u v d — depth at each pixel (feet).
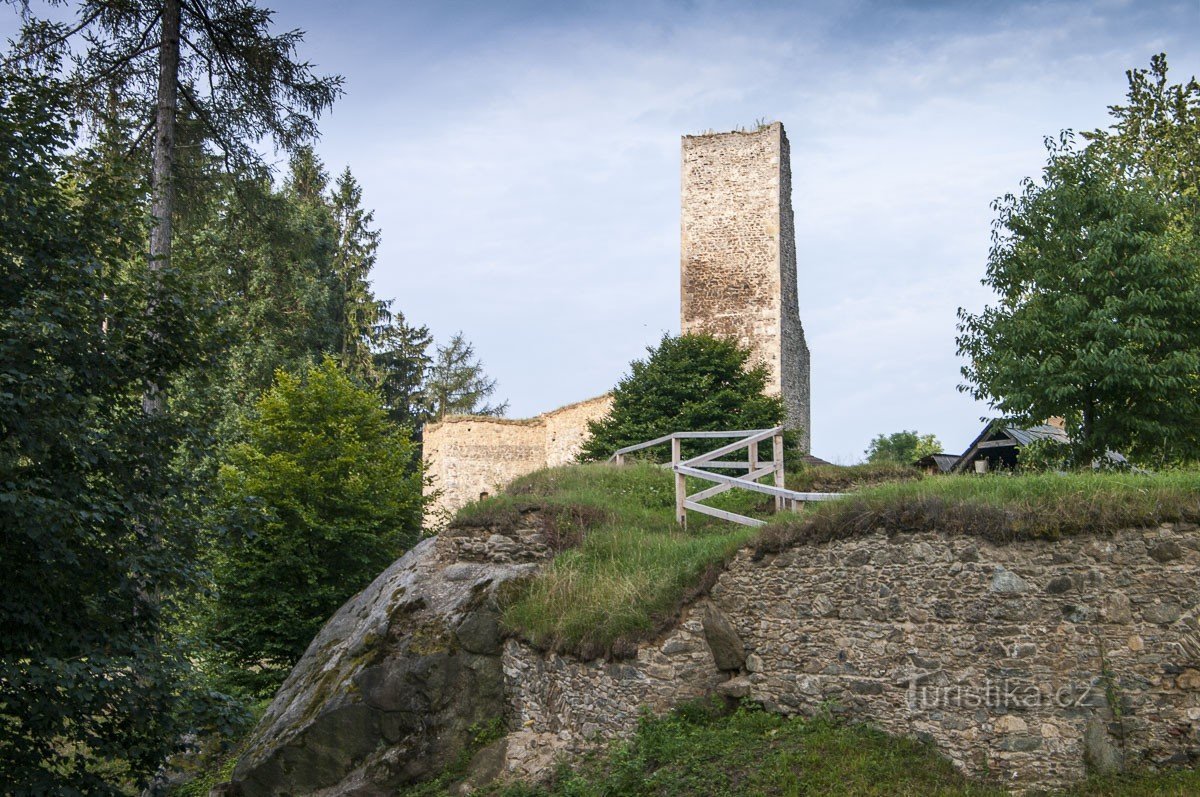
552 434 110.93
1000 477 34.68
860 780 29.81
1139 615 29.32
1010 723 30.19
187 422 39.78
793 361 106.42
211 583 39.45
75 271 36.04
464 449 112.47
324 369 76.38
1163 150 77.25
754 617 36.06
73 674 31.19
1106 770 28.71
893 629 32.76
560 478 58.95
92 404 37.40
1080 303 51.37
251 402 97.45
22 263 35.73
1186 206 70.79
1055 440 55.36
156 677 34.73
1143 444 51.67
